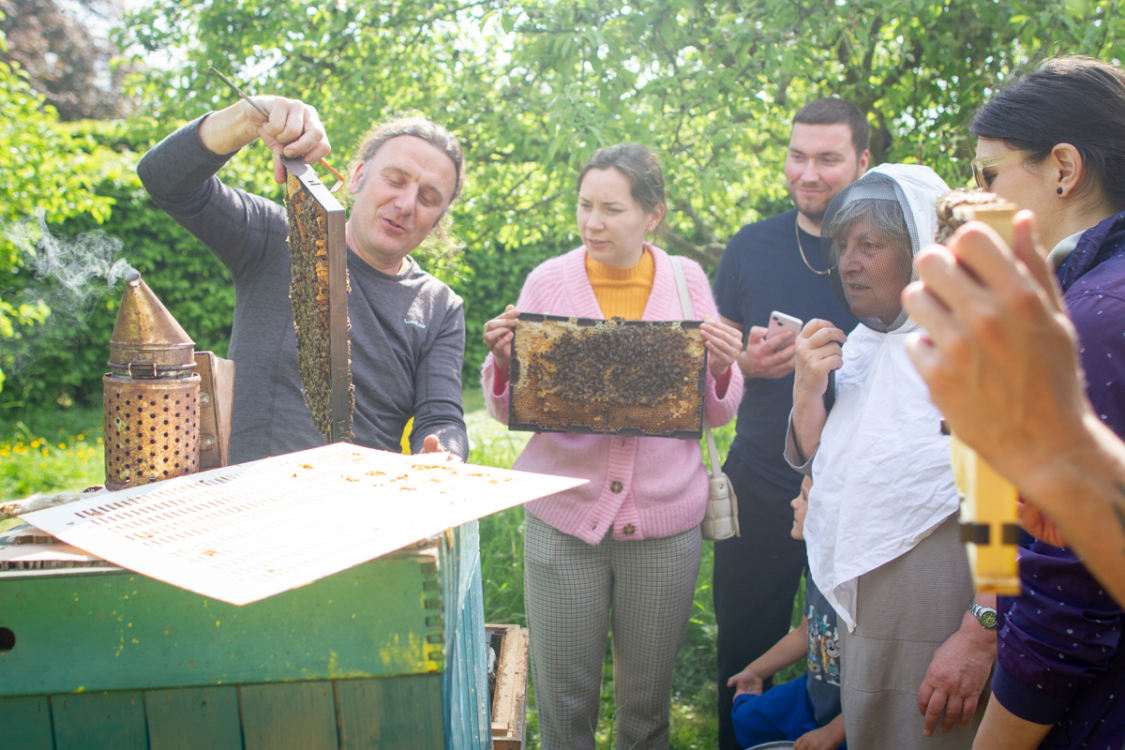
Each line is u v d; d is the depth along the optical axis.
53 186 5.32
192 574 0.87
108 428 1.24
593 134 3.60
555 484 1.18
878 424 1.66
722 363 2.19
